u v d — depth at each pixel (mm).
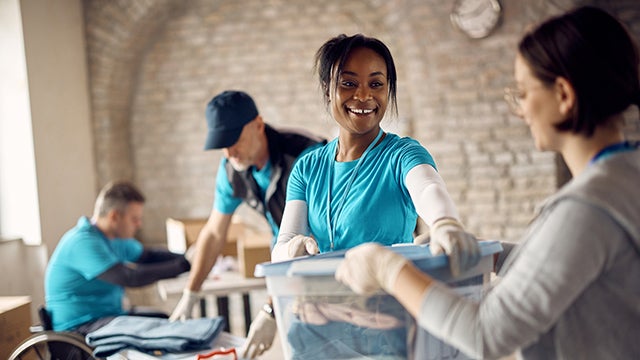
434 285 978
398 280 990
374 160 1449
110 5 4734
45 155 4254
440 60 4707
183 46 5039
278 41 5012
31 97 4137
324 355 1153
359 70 1410
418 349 1122
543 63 974
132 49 4898
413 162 1378
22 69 4098
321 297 1134
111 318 3051
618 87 958
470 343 944
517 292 927
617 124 1001
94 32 4758
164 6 4824
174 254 3531
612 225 914
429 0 4680
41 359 2420
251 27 5012
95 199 4828
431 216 1187
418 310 981
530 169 4688
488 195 4750
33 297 4172
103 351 1984
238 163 2414
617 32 967
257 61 5027
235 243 3666
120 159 4992
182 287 3244
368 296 1110
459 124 4730
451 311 959
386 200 1424
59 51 4441
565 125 988
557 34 968
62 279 3045
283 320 1177
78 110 4645
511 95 1060
